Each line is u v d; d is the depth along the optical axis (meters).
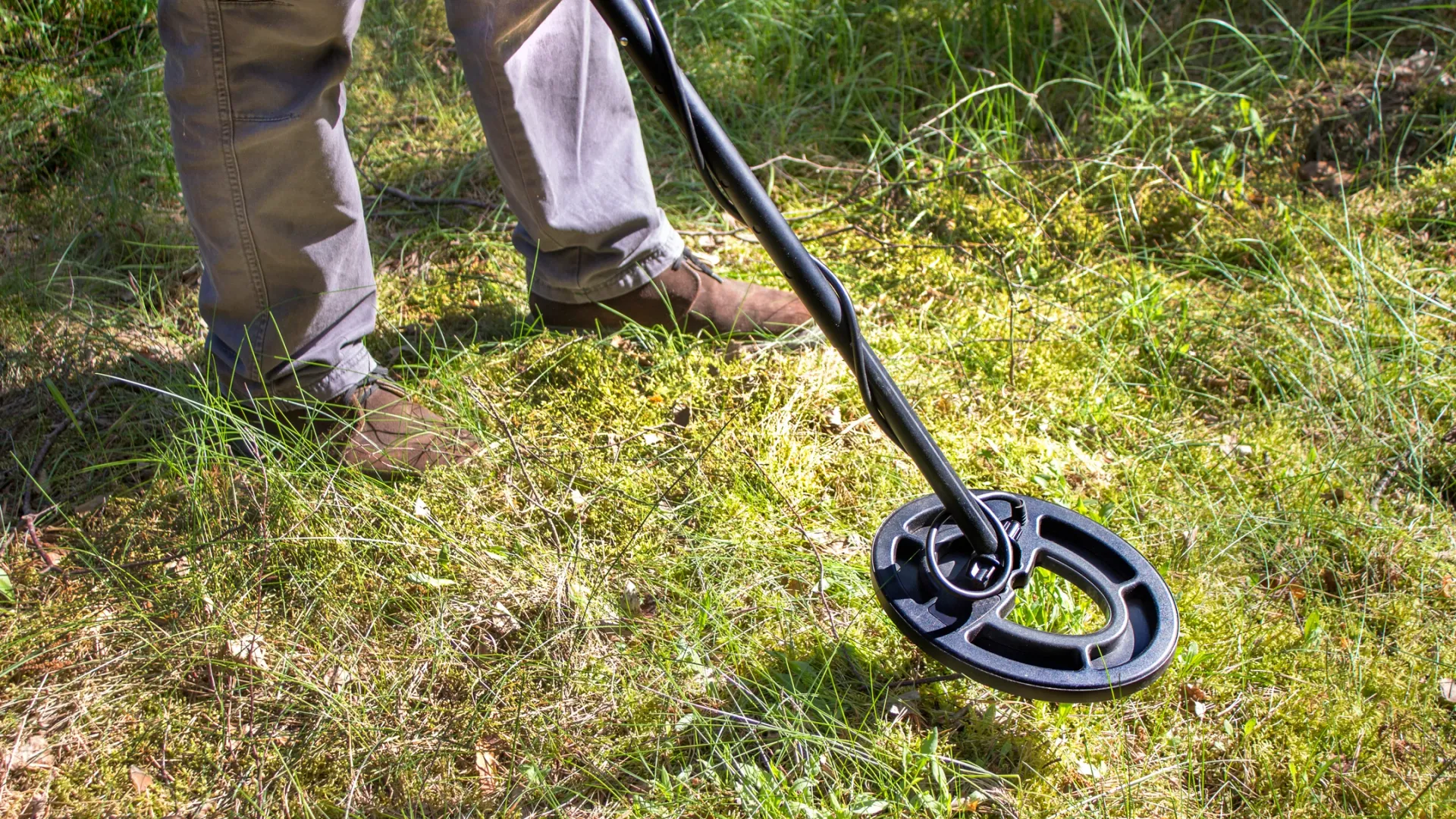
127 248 2.78
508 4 1.88
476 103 2.03
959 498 1.52
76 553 1.96
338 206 1.87
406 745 1.64
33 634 1.78
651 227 2.34
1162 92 3.33
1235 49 3.40
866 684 1.73
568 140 2.16
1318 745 1.64
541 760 1.61
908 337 2.48
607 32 2.19
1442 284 2.57
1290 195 2.94
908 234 2.87
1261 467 2.16
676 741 1.64
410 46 3.61
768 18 3.56
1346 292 2.59
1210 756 1.64
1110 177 2.96
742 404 2.26
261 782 1.59
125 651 1.76
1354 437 2.22
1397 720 1.69
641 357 2.39
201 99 1.64
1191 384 2.40
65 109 3.24
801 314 2.43
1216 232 2.79
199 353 2.40
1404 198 2.87
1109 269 2.73
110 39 3.49
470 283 2.69
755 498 2.04
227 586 1.87
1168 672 1.73
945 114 3.06
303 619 1.83
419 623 1.81
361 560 1.92
